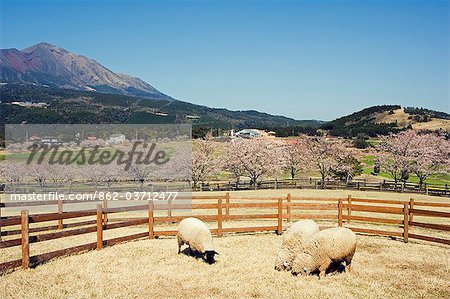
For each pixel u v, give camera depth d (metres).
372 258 10.55
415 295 7.88
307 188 36.28
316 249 8.59
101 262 9.50
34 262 8.89
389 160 43.66
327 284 8.30
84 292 7.49
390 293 7.95
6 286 7.54
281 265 9.09
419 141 44.25
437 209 22.97
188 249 10.86
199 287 8.03
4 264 8.25
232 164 42.31
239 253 10.77
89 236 13.07
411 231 15.12
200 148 42.62
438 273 9.40
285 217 13.91
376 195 29.77
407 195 30.58
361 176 48.31
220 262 9.81
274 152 44.47
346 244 8.56
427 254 11.15
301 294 7.73
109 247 11.02
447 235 14.45
